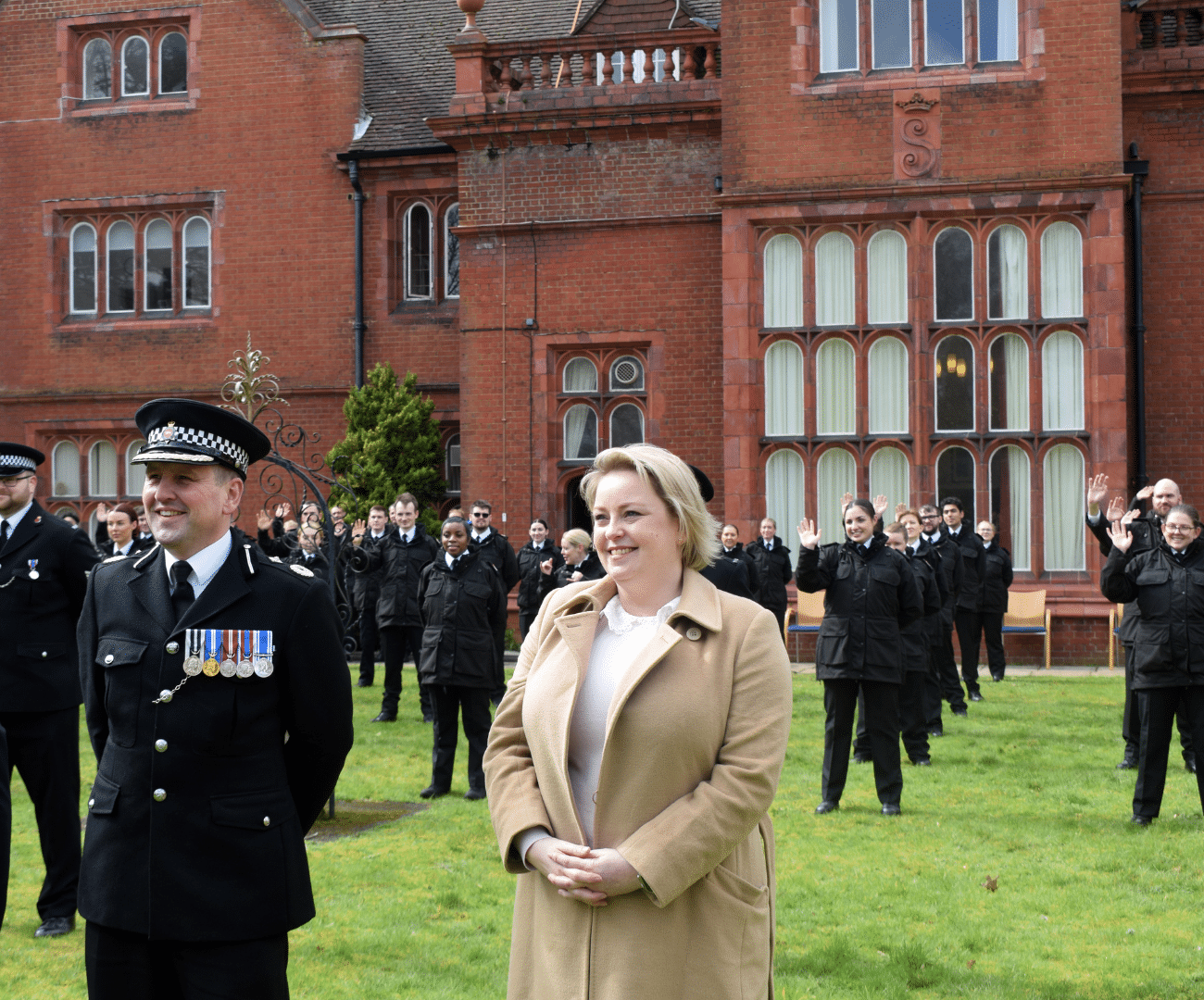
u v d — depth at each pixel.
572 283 18.75
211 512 3.77
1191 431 17.50
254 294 21.17
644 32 18.59
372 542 13.63
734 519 17.34
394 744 11.76
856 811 8.96
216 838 3.56
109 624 3.78
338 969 5.80
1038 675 15.95
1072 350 17.00
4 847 5.01
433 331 20.66
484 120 18.78
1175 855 7.67
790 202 17.30
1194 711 8.40
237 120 21.31
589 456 18.86
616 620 3.49
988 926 6.38
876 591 8.87
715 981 3.17
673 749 3.21
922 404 17.19
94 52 22.08
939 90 17.02
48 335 21.97
